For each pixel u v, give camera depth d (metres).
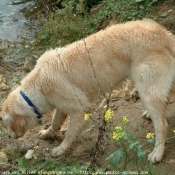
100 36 2.79
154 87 2.70
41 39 4.25
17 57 4.10
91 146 2.92
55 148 2.90
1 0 5.22
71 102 2.80
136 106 3.18
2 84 3.69
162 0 4.03
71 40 4.09
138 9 4.04
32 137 3.10
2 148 3.02
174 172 2.63
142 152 2.42
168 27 3.76
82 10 4.34
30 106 2.83
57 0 4.99
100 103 3.21
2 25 4.69
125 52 2.74
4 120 2.88
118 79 2.81
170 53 2.72
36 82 2.82
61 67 2.79
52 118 3.11
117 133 2.39
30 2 5.13
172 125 2.95
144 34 2.72
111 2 4.25
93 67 2.77
